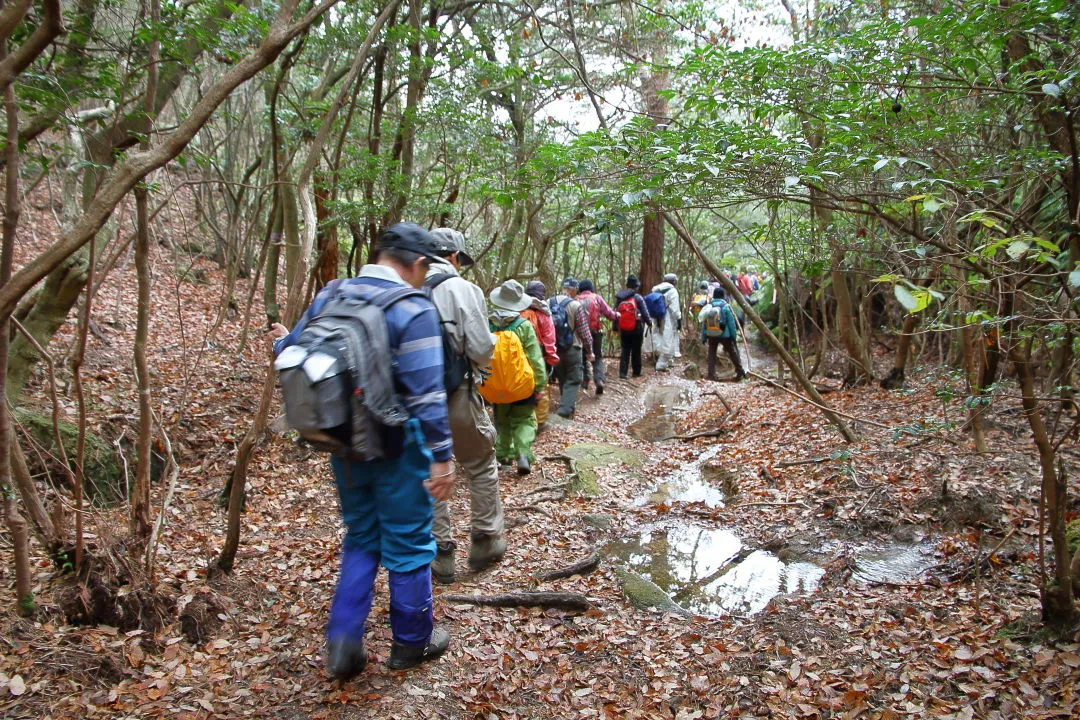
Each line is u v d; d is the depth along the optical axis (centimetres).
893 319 1118
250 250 1147
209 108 227
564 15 939
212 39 357
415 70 704
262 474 541
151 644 297
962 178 297
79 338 296
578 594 367
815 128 362
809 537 457
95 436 501
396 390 254
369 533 280
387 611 341
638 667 312
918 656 304
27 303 506
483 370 395
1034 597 335
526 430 602
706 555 455
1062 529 289
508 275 1141
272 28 233
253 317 1023
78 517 302
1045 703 263
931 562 402
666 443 808
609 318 1065
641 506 552
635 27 877
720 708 282
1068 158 318
